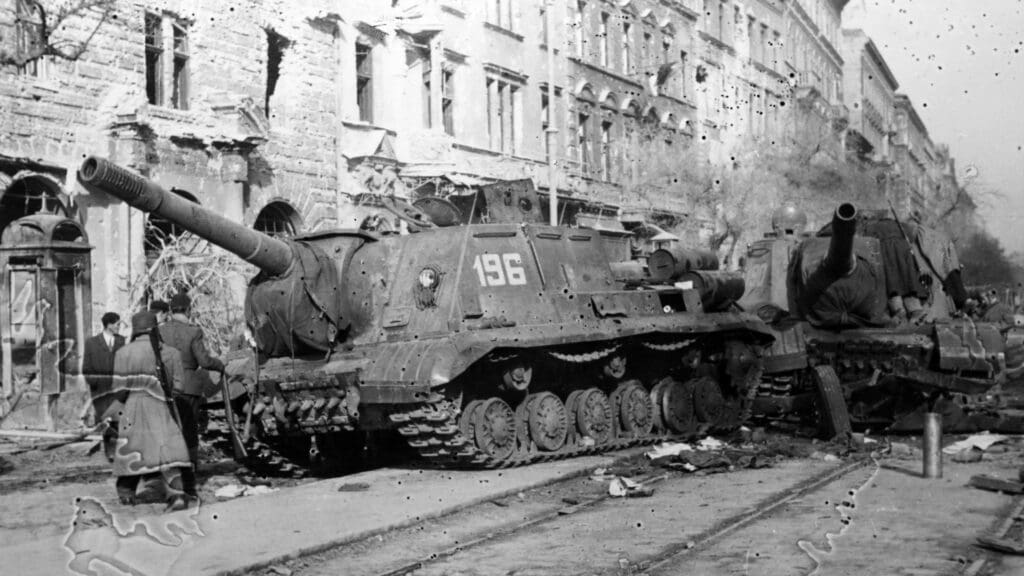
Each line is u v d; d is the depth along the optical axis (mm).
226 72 25391
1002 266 48281
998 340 17688
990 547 8977
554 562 8867
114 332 15078
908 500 11242
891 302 18812
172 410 11344
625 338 15703
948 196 50375
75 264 18250
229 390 13922
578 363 15125
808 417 18406
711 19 50125
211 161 24453
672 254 17562
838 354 18062
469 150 32281
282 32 27078
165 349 11406
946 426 17531
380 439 15148
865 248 18719
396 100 30688
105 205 22000
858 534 9578
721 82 50438
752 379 18188
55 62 21359
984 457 14633
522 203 16375
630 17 42844
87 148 21828
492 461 13703
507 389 14211
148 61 23844
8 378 18219
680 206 42125
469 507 11328
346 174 29078
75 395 18453
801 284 18828
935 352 17594
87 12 21906
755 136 45781
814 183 46031
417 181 30375
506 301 14453
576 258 15992
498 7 34594
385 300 14461
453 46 32062
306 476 14883
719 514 10719
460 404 13445
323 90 28297
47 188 21375
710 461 14133
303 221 27484
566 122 38219
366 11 29641
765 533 9703
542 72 36906
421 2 30562
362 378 13188
